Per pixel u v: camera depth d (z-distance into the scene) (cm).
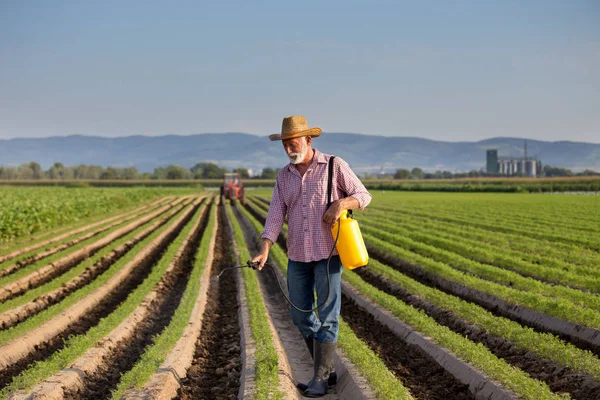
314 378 716
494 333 939
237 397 751
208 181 17125
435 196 7319
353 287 1368
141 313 1216
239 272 1603
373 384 690
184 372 847
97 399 772
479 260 1831
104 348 937
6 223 2522
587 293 1184
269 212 708
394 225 2900
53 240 2639
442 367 821
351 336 898
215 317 1227
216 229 3197
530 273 1553
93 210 4294
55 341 1041
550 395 638
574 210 4078
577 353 793
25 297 1313
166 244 2552
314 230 684
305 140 678
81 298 1312
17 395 721
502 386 689
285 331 1091
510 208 4397
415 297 1267
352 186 689
